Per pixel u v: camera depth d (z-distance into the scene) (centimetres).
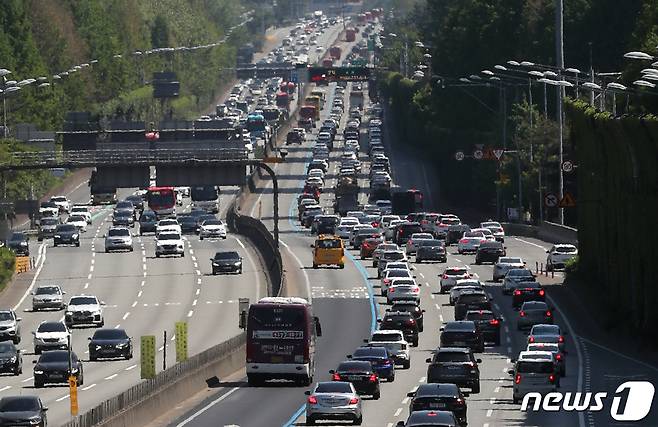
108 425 15525
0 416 16588
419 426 14538
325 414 17188
